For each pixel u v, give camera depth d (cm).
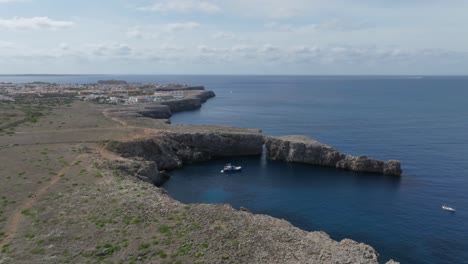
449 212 7981
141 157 10556
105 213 5831
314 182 10138
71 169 8081
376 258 5053
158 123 15462
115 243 4953
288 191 9444
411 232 7088
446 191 9231
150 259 4575
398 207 8288
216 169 11544
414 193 9138
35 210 5962
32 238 5109
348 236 6969
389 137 15400
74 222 5547
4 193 6644
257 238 5119
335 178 10462
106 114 16900
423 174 10594
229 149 13325
